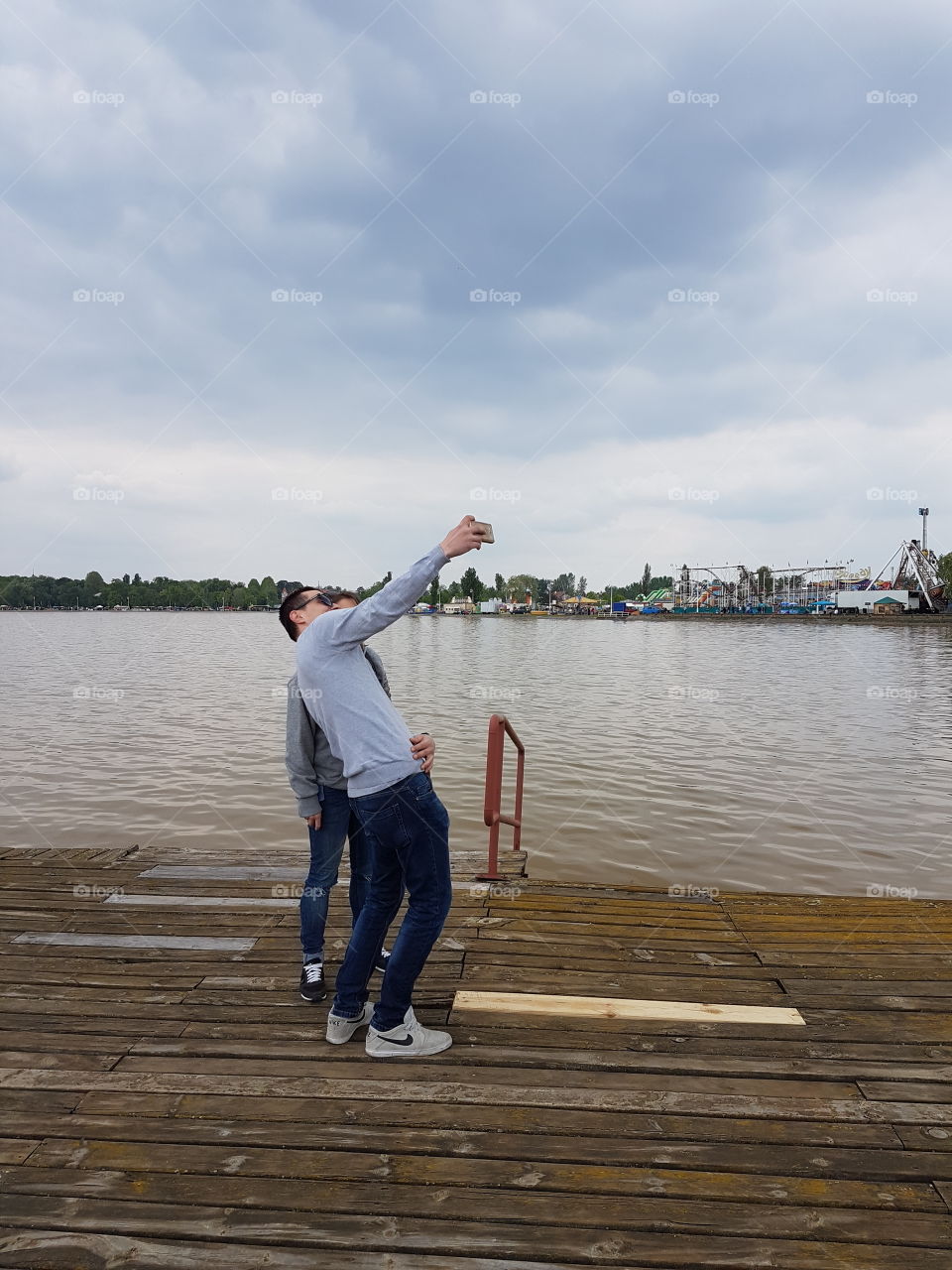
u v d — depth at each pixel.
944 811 8.70
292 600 3.07
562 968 3.60
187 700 18.64
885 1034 3.02
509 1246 1.95
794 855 7.18
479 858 5.42
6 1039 2.93
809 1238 1.99
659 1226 2.02
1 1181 2.16
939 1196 2.15
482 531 2.58
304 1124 2.42
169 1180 2.17
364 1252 1.93
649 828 7.98
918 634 59.72
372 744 2.59
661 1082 2.67
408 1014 2.81
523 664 31.83
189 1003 3.22
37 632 67.81
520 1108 2.51
